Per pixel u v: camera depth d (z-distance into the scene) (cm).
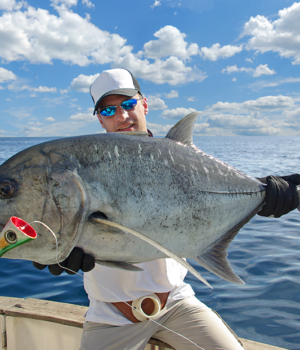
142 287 176
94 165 140
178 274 195
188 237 159
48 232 132
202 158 172
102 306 179
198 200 162
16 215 132
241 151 4269
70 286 387
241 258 440
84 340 178
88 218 136
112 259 145
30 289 381
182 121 170
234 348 172
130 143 151
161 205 150
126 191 143
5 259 485
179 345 184
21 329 226
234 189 177
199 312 185
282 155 3269
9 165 138
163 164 155
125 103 223
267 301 324
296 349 250
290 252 456
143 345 175
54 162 136
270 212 184
